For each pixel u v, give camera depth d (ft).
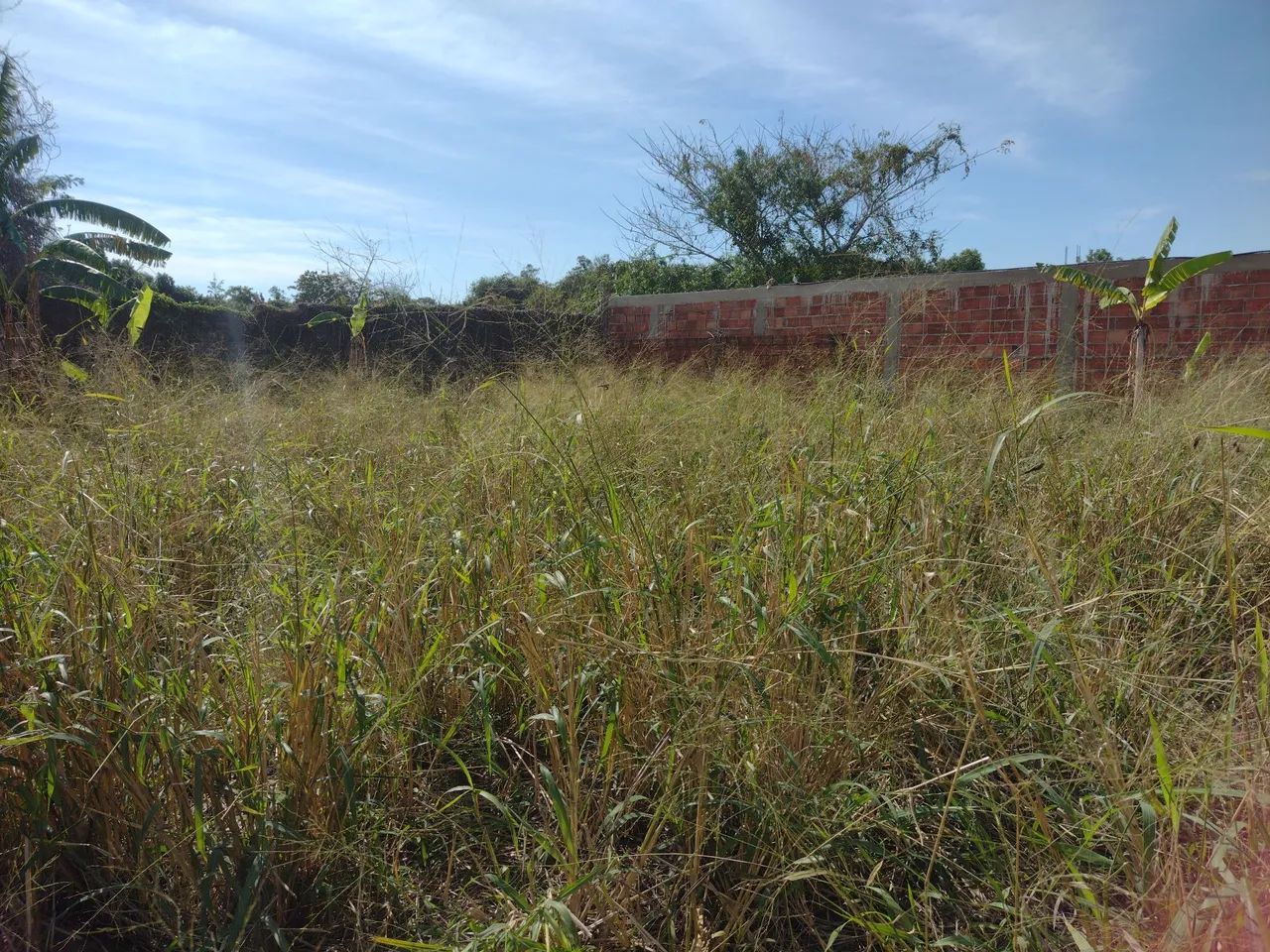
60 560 8.39
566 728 7.10
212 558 10.74
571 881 6.34
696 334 38.22
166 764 6.91
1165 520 11.02
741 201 65.16
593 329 28.99
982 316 30.78
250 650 8.10
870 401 15.48
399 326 33.06
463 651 8.97
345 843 6.92
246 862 6.72
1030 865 6.58
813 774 7.23
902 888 6.88
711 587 8.65
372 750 7.86
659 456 13.35
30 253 41.22
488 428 14.76
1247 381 15.96
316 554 10.96
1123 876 6.28
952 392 16.34
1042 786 6.64
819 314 34.76
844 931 6.57
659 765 7.49
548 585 9.46
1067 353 29.04
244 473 13.75
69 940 6.50
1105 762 6.38
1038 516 10.76
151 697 7.19
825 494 10.60
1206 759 6.46
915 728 7.95
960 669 7.52
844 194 65.21
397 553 10.12
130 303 36.70
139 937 6.67
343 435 17.17
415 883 7.11
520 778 8.37
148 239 39.93
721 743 7.14
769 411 16.53
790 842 6.70
